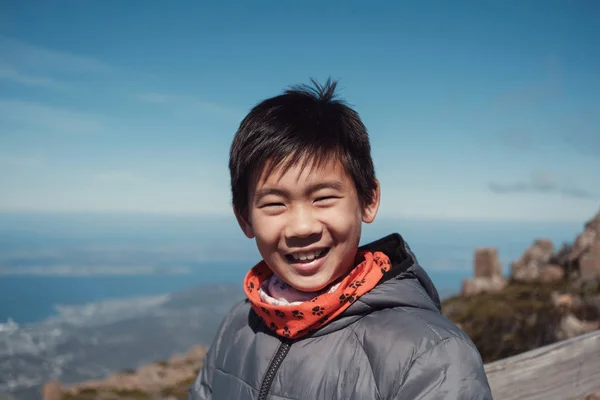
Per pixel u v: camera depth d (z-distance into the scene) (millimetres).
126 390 10703
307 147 1469
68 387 11125
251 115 1602
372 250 1813
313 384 1493
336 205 1508
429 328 1399
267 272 1925
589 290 9000
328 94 1650
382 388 1360
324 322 1543
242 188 1636
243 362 1786
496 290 10633
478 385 1308
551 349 2252
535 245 12367
